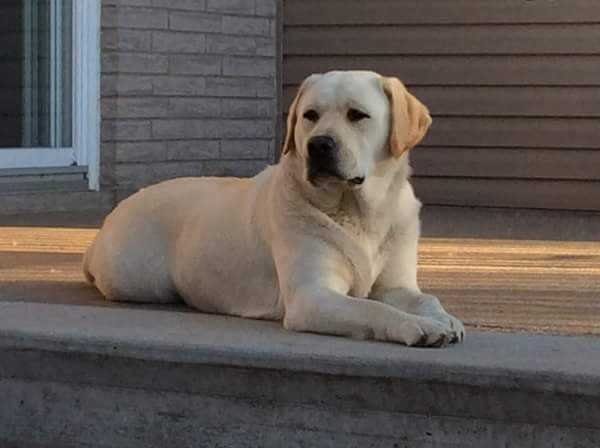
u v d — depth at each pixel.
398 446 1.69
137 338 1.80
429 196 4.43
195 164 4.32
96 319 1.97
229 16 4.38
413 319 1.78
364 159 1.93
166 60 4.21
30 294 2.33
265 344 1.76
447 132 4.39
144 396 1.81
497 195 4.35
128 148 4.12
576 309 2.21
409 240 2.04
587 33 4.21
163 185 2.32
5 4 3.92
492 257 2.94
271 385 1.74
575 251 3.07
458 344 1.79
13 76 3.95
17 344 1.86
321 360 1.70
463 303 2.28
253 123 4.50
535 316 2.14
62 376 1.85
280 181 2.02
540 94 4.27
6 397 1.90
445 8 4.37
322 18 4.52
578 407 1.60
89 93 4.06
